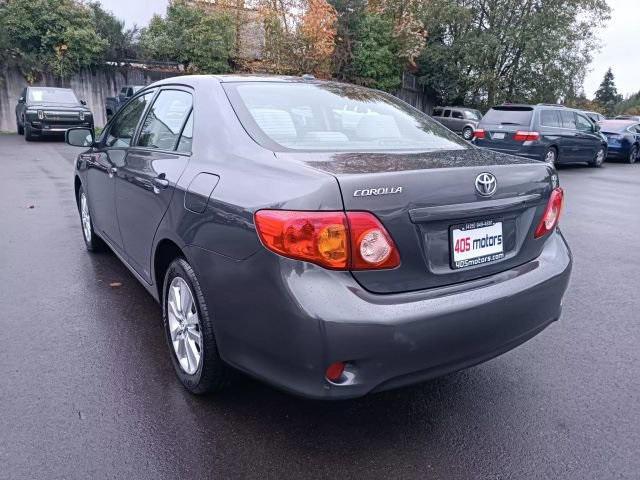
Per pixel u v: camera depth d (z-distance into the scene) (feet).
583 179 42.96
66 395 9.22
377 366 7.00
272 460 7.80
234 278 7.63
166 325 10.12
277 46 70.08
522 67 96.43
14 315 12.39
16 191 27.63
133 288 14.33
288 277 6.86
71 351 10.78
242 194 7.69
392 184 7.13
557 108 45.88
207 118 9.59
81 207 17.75
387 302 7.08
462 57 96.43
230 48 80.38
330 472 7.60
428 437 8.46
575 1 91.25
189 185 8.91
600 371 10.68
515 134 43.55
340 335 6.71
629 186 39.19
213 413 8.88
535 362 11.02
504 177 8.39
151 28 84.12
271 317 7.11
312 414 8.97
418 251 7.38
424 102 107.65
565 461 7.94
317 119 9.81
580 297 15.02
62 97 58.54
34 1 71.15
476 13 97.04
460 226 7.82
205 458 7.79
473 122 83.71
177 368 9.73
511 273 8.52
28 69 70.69
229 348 8.06
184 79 11.17
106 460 7.64
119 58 78.33
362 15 85.05
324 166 7.47
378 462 7.84
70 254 17.15
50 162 39.75
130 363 10.41
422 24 88.63
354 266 6.93
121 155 12.75
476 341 7.75
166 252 10.32
